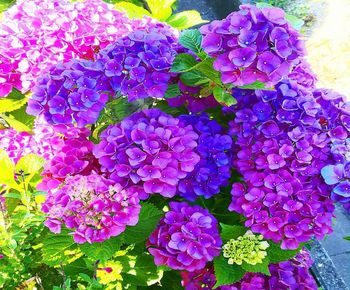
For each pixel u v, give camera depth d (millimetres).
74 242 576
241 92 621
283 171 582
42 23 685
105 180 549
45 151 648
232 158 637
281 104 600
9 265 550
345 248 898
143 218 582
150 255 632
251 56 521
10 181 589
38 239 644
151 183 548
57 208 534
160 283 686
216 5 1654
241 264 570
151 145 550
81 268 626
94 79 587
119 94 616
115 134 573
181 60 603
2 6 1035
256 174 586
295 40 552
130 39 614
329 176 570
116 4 982
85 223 527
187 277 616
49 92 583
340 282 836
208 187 597
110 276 580
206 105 665
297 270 642
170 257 545
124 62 599
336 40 1355
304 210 576
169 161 546
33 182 664
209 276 608
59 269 587
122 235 558
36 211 618
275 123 593
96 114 587
